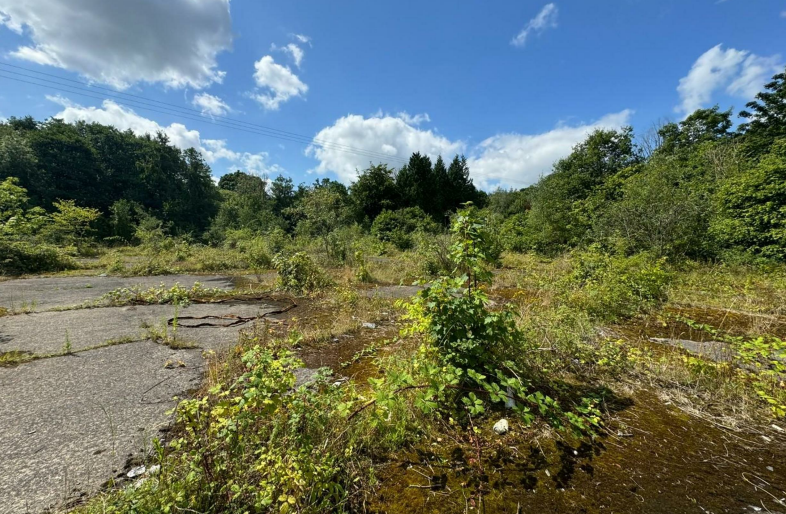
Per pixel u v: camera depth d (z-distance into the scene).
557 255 12.58
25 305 5.27
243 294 6.57
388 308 5.44
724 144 13.29
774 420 2.28
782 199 7.87
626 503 1.60
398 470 1.81
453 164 35.66
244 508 1.39
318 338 3.92
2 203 9.75
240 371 2.85
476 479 1.75
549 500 1.62
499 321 2.46
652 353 3.38
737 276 7.24
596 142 19.02
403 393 2.22
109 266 9.70
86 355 3.37
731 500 1.62
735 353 3.32
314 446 1.73
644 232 9.55
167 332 4.15
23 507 1.54
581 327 3.76
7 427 2.15
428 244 9.84
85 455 1.90
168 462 1.65
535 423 2.20
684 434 2.14
